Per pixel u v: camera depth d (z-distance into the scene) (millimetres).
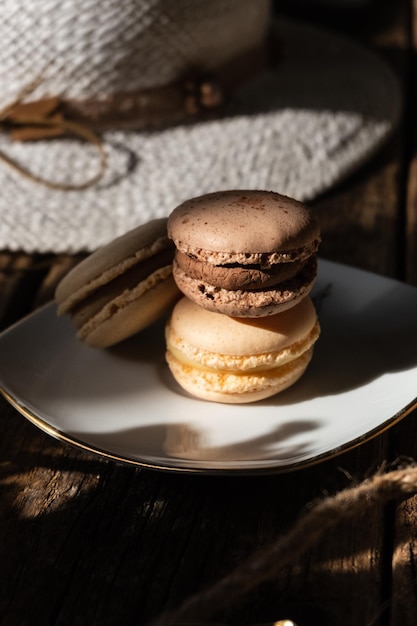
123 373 374
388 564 320
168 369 377
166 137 517
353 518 326
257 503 334
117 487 341
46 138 507
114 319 371
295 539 295
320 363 375
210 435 348
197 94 526
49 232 470
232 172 500
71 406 357
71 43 483
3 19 475
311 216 350
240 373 358
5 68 486
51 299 439
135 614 304
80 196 486
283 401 361
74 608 306
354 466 346
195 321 362
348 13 762
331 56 629
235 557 318
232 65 541
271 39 583
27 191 490
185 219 349
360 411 352
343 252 471
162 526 328
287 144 521
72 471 347
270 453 337
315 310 379
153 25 492
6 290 447
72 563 317
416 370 365
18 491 340
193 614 281
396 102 579
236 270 345
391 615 303
